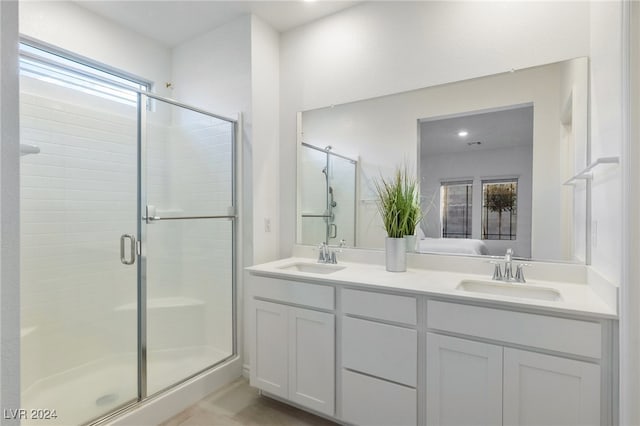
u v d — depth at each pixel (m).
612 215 1.28
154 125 2.39
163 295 2.48
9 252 0.48
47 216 2.21
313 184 2.54
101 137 2.37
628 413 1.08
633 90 1.06
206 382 2.24
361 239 2.32
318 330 1.88
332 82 2.46
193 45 2.81
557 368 1.29
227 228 2.54
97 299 2.33
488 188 1.90
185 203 2.60
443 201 2.03
